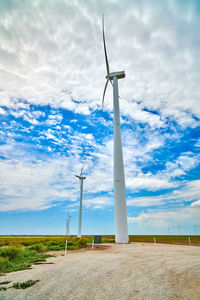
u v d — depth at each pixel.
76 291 6.61
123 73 49.38
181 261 13.07
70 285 7.34
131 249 22.80
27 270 10.29
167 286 7.15
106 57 49.44
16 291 6.64
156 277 8.55
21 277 8.66
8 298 5.96
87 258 14.92
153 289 6.81
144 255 16.67
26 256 15.97
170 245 29.38
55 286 7.22
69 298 5.92
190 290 6.63
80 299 5.83
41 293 6.41
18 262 13.21
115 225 35.81
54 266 11.39
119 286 7.19
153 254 17.39
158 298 5.91
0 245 27.98
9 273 9.63
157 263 12.32
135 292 6.48
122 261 13.26
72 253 18.80
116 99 46.72
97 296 6.10
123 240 34.06
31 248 20.59
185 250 21.11
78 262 12.88
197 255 16.58
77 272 9.62
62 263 12.51
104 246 27.81
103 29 47.72
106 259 14.31
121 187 37.47
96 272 9.63
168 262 12.69
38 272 9.67
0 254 13.89
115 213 36.28
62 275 8.97
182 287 7.00
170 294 6.26
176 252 19.09
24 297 6.04
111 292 6.50
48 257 15.68
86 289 6.84
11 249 14.87
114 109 45.72
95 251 20.72
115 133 42.72
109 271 9.88
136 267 10.97
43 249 20.91
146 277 8.55
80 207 56.38
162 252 19.08
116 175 38.53
